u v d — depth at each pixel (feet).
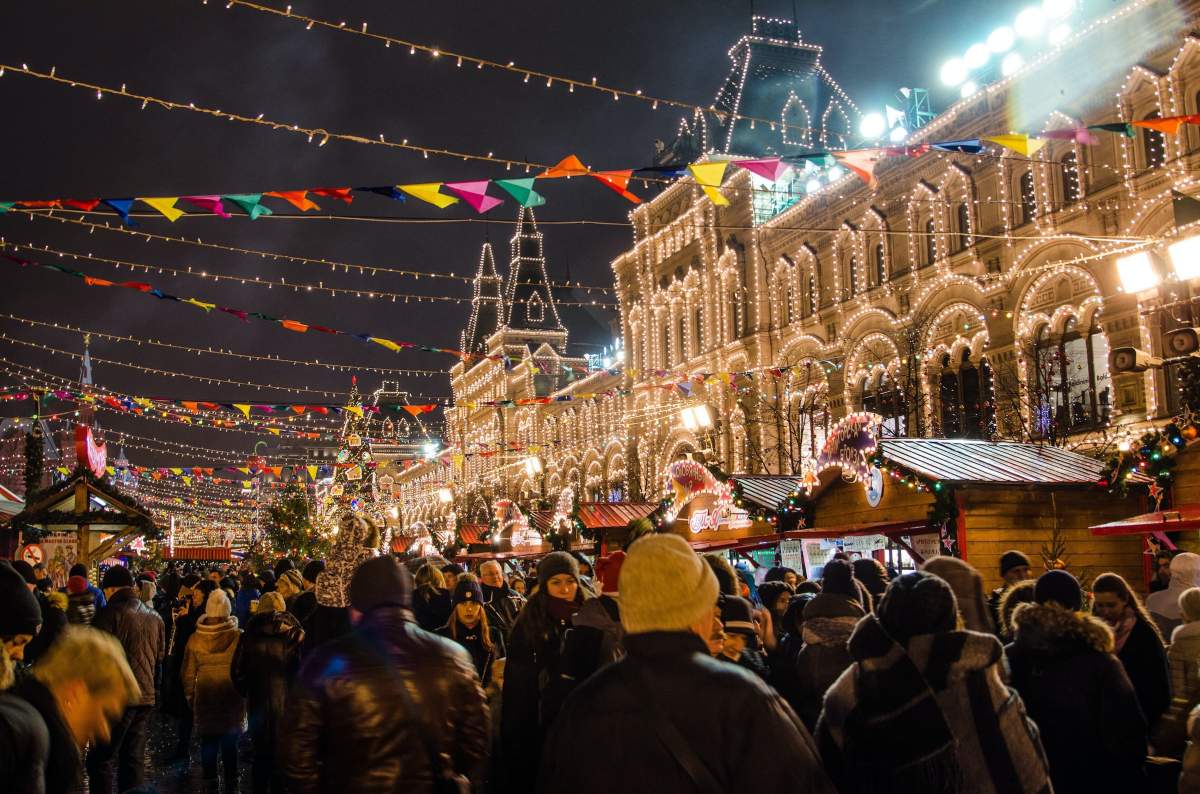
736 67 161.79
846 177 122.93
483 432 296.51
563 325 308.40
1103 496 54.44
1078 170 90.43
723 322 154.92
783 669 24.89
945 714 14.15
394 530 199.41
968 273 104.47
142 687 34.12
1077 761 17.46
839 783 14.90
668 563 11.83
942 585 14.79
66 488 72.95
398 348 67.77
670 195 172.04
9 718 13.24
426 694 15.71
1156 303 78.43
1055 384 94.43
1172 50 82.17
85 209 39.50
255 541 199.82
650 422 175.73
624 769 10.98
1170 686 22.45
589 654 21.97
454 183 38.68
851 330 124.67
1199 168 79.46
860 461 56.95
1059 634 17.98
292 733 15.21
